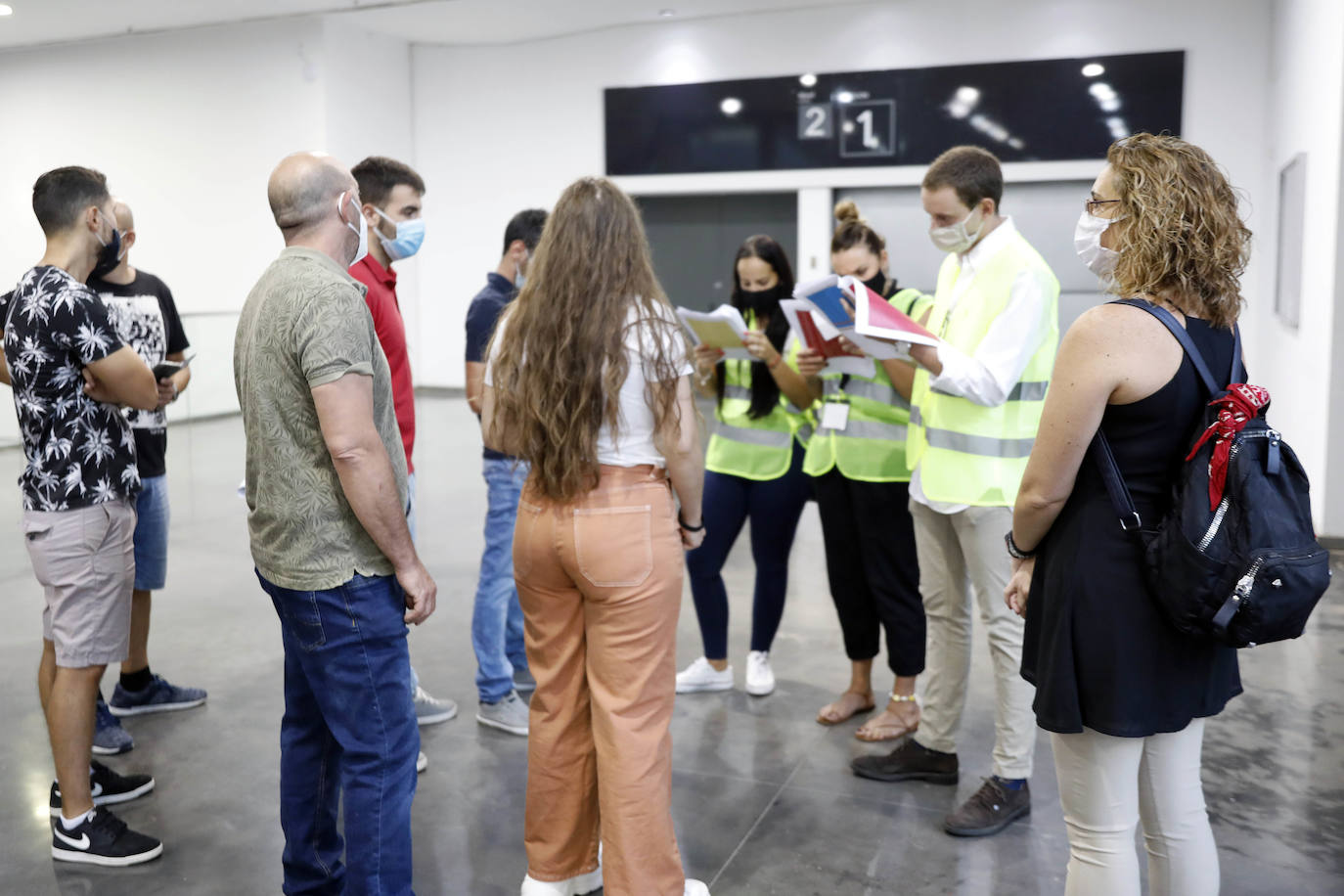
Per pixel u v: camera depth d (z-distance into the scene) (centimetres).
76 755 235
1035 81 870
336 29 995
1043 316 238
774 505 322
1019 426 244
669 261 1046
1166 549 143
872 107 928
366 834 186
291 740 200
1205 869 159
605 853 197
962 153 243
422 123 1115
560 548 193
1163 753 158
